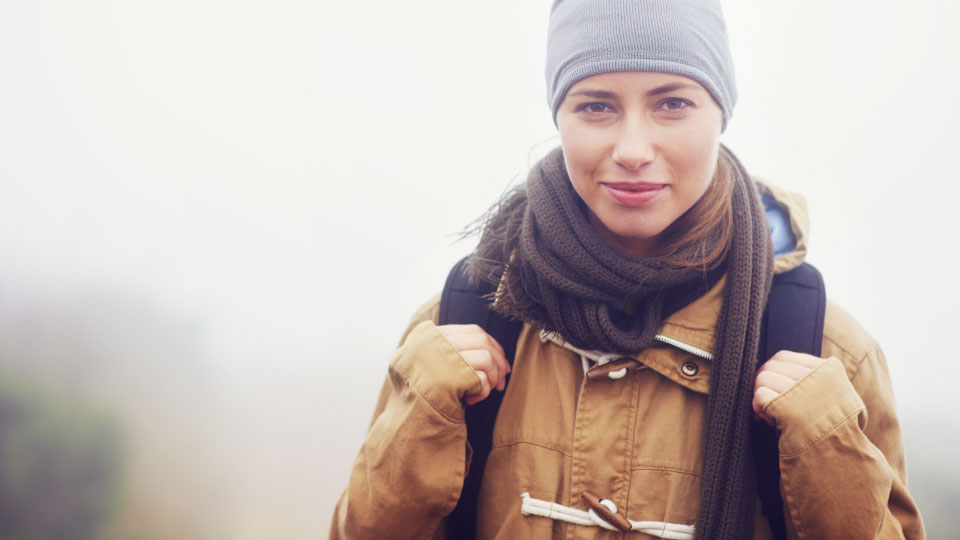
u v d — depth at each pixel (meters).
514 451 1.23
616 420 1.19
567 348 1.25
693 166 1.09
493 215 1.34
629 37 1.07
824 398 1.08
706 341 1.18
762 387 1.12
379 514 1.19
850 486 1.06
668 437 1.18
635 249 1.23
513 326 1.29
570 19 1.13
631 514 1.17
